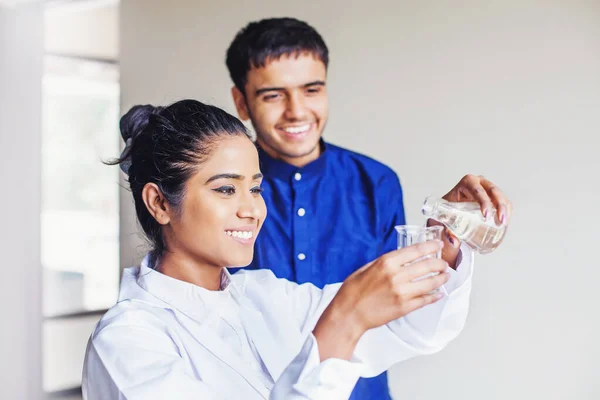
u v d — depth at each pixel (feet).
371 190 5.82
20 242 9.19
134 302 3.62
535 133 5.22
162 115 3.66
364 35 5.86
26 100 9.21
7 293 9.11
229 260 3.56
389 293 2.76
